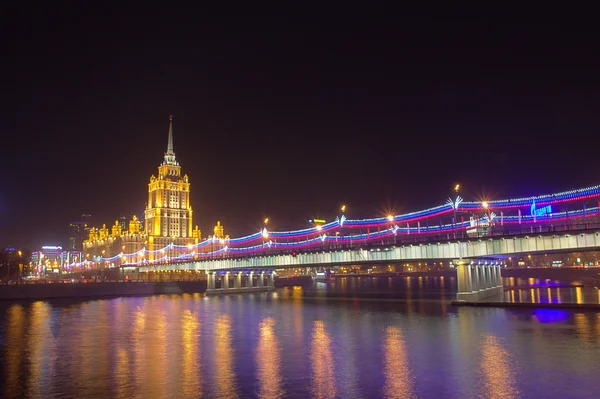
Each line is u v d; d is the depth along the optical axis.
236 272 165.38
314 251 115.69
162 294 161.62
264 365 41.16
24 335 60.53
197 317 80.25
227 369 39.84
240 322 72.00
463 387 33.16
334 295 140.25
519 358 41.53
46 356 46.50
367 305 98.75
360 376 36.72
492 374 36.44
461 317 69.56
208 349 49.22
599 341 48.38
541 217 92.12
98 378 37.47
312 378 36.38
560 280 185.88
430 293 145.00
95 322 74.12
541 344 47.28
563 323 60.69
